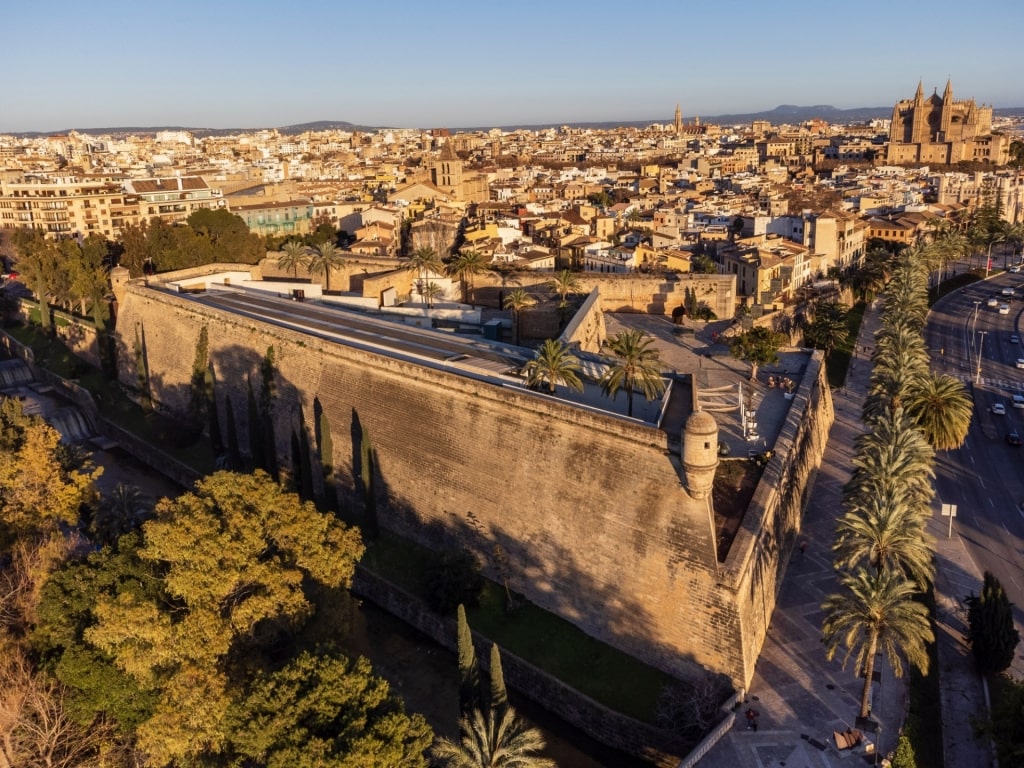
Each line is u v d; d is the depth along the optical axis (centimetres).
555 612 7588
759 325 14000
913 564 6475
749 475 7881
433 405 8819
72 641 6244
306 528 6681
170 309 13250
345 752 4725
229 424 10969
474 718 5409
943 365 14712
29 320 18150
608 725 6425
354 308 14200
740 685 6366
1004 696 5744
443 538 8688
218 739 5488
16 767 5722
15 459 8362
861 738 5841
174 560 6141
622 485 7181
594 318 12875
